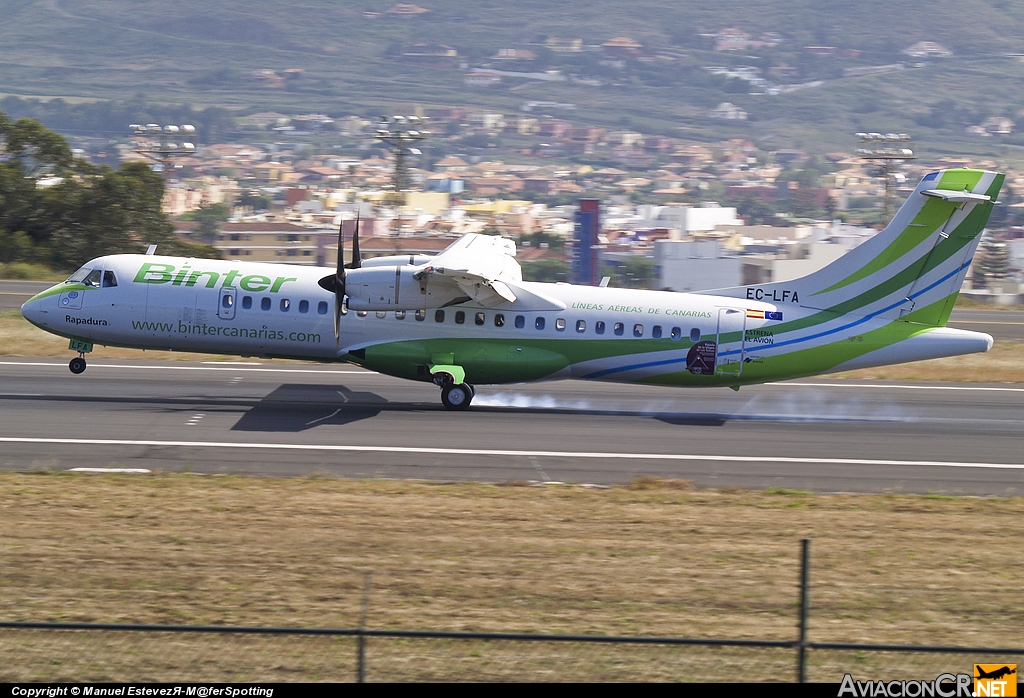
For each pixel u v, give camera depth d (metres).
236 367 126.19
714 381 104.88
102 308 104.12
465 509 69.88
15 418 93.06
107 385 110.94
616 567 59.44
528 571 58.31
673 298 104.56
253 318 103.25
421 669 45.06
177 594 53.47
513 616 52.06
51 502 68.12
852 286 103.75
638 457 87.38
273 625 50.03
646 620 52.00
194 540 61.59
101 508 67.19
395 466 81.50
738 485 79.62
